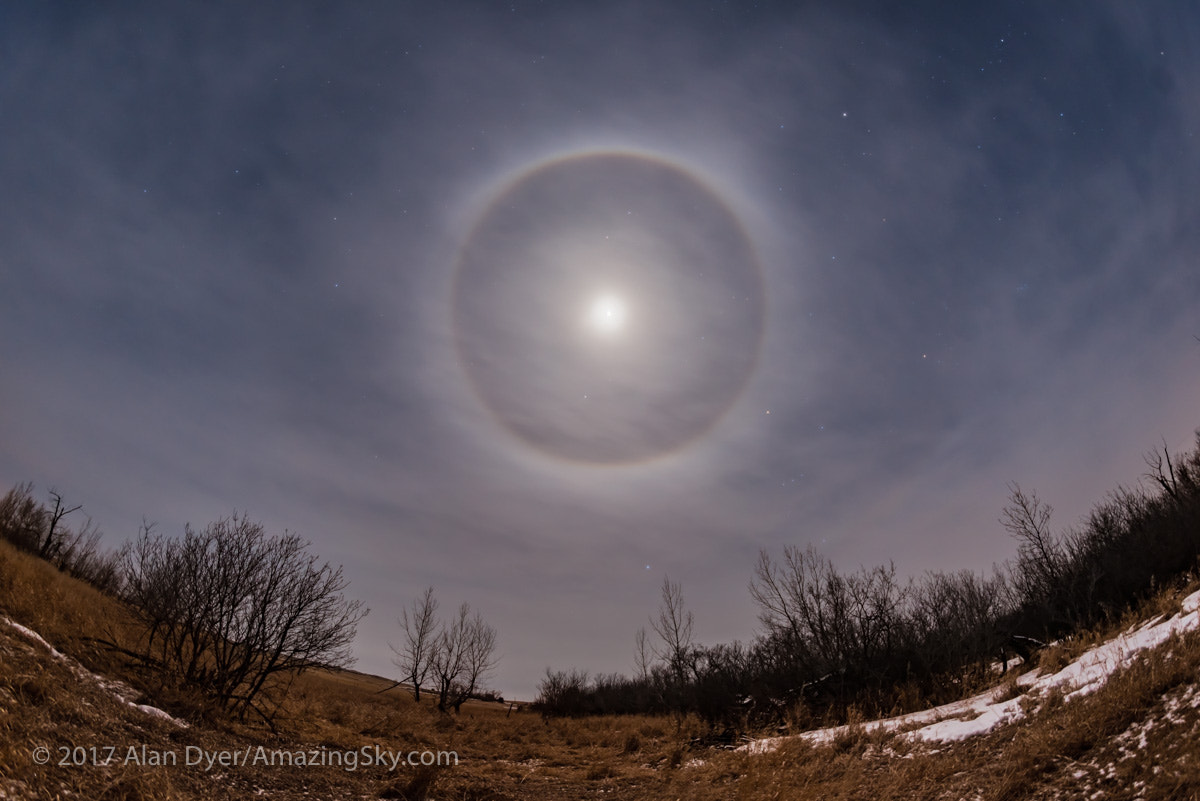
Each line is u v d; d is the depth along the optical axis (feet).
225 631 41.65
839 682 62.95
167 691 34.53
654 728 72.38
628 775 45.03
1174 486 70.64
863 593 68.39
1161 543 55.36
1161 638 28.96
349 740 42.42
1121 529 67.56
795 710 57.52
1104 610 48.34
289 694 53.06
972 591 73.36
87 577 79.10
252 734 35.96
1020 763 24.91
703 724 65.77
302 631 44.70
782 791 30.91
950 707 41.24
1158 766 20.38
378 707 74.59
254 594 42.96
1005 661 52.60
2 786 17.21
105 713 26.89
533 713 137.80
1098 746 23.62
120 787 20.61
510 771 45.44
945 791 26.21
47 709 23.57
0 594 34.40
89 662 32.68
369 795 31.35
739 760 40.40
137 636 41.11
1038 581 67.67
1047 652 44.29
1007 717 31.22
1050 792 22.59
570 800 37.27
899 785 28.25
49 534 84.69
